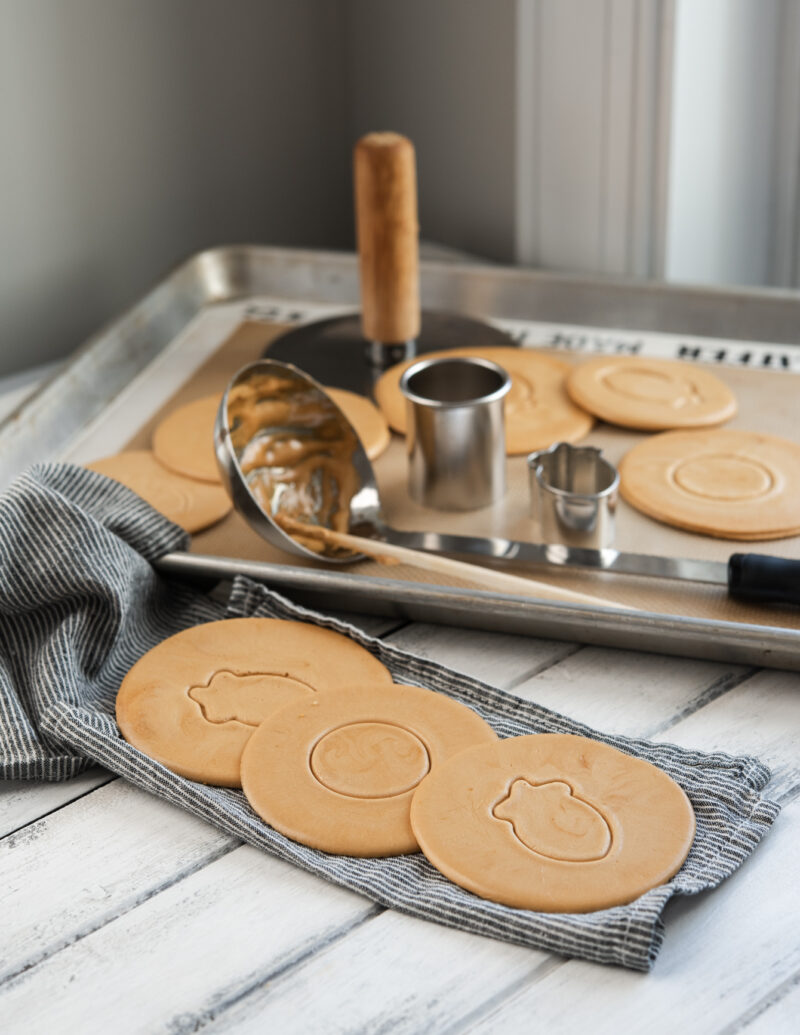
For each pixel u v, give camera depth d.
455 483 0.79
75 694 0.60
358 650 0.65
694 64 1.09
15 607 0.64
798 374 0.95
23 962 0.48
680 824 0.52
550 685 0.63
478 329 1.04
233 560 0.69
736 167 1.18
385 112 1.42
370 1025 0.45
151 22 1.23
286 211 1.44
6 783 0.58
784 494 0.77
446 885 0.50
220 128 1.33
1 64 1.12
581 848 0.51
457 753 0.56
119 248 1.28
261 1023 0.45
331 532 0.73
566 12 1.11
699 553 0.73
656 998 0.46
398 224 0.92
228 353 1.03
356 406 0.91
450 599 0.65
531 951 0.48
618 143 1.13
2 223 1.17
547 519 0.74
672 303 1.04
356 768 0.56
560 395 0.92
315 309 1.12
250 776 0.56
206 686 0.62
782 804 0.55
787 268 1.26
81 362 0.95
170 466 0.84
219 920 0.50
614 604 0.65
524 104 1.18
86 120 1.21
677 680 0.63
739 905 0.49
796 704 0.61
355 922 0.49
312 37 1.38
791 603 0.67
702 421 0.87
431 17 1.31
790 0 1.12
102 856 0.54
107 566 0.64
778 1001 0.45
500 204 1.33
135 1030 0.45
